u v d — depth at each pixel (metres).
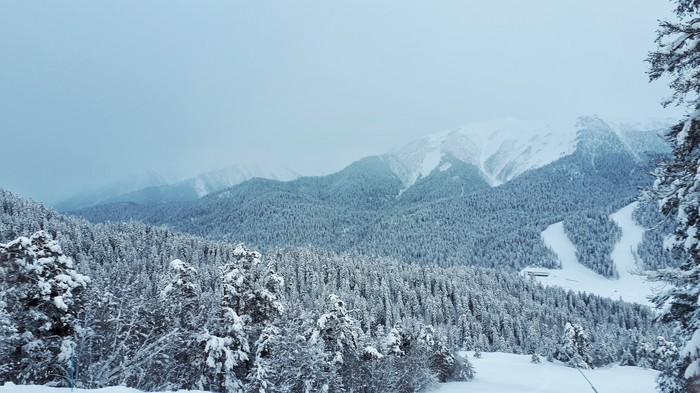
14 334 21.23
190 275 30.11
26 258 22.56
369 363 41.69
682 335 13.42
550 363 89.88
